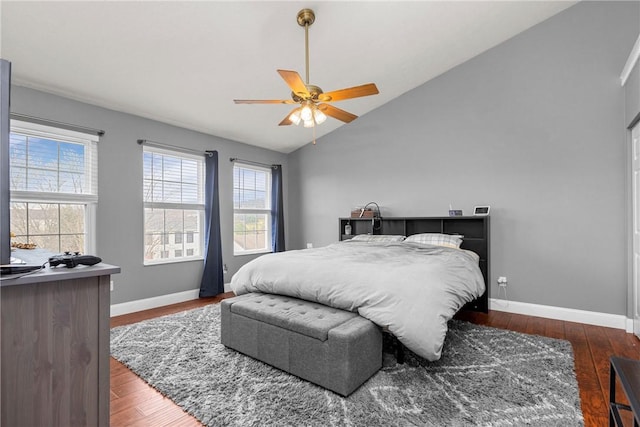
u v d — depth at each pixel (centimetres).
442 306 204
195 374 216
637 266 287
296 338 208
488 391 192
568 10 336
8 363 107
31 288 112
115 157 357
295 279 250
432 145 426
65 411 119
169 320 330
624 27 309
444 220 411
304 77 366
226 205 478
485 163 386
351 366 187
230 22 262
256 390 195
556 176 342
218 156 468
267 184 554
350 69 369
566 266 337
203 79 329
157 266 392
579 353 252
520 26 352
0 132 117
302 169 563
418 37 335
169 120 401
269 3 250
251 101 257
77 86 307
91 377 125
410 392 191
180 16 246
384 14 291
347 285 224
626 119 303
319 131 516
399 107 455
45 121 304
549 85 347
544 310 348
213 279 436
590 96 325
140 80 314
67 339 119
